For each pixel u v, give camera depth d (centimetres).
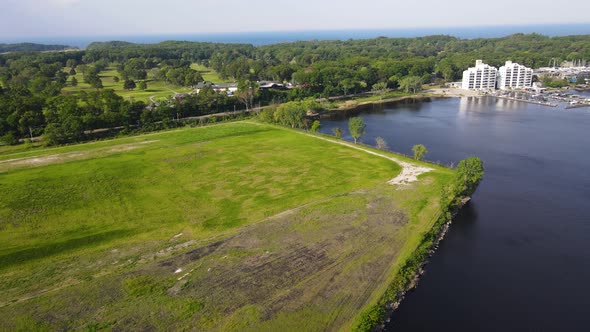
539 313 5762
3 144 14512
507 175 10869
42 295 5959
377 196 9094
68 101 16488
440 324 5553
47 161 12281
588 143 13650
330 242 7238
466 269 6738
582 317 5681
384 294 5866
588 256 7062
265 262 6681
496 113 19200
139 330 5225
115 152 13125
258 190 9706
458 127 16438
